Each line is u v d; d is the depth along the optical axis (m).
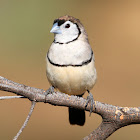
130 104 12.37
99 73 13.62
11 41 14.76
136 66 13.91
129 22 15.77
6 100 11.51
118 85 13.26
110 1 17.19
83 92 8.00
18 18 15.61
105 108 6.44
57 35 7.59
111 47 14.56
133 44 14.70
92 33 15.16
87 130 11.09
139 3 17.00
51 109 11.96
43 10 15.96
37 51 14.34
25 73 13.45
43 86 12.95
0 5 16.05
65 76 7.39
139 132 11.02
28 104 11.34
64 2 16.73
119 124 6.42
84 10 16.44
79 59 7.31
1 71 13.48
